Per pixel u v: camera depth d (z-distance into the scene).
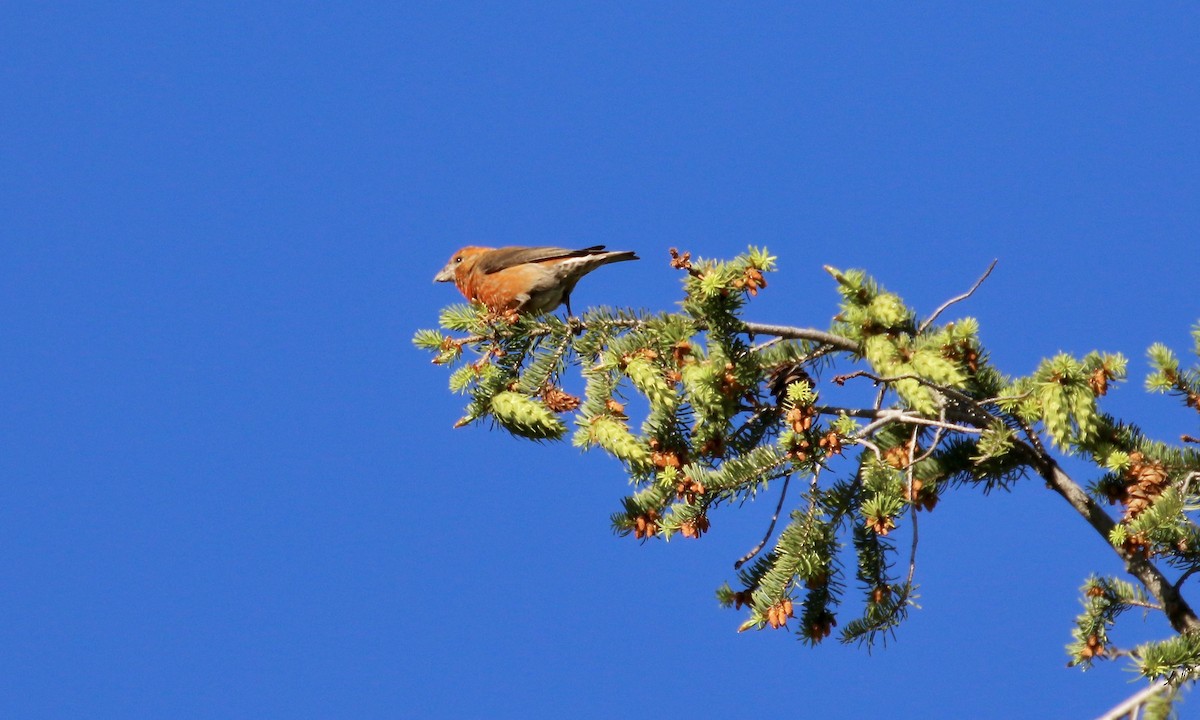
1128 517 9.73
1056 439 9.41
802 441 8.97
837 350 10.85
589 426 9.97
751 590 10.62
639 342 10.04
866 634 10.24
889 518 9.73
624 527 10.37
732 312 9.66
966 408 10.26
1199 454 10.13
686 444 9.78
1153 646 9.01
